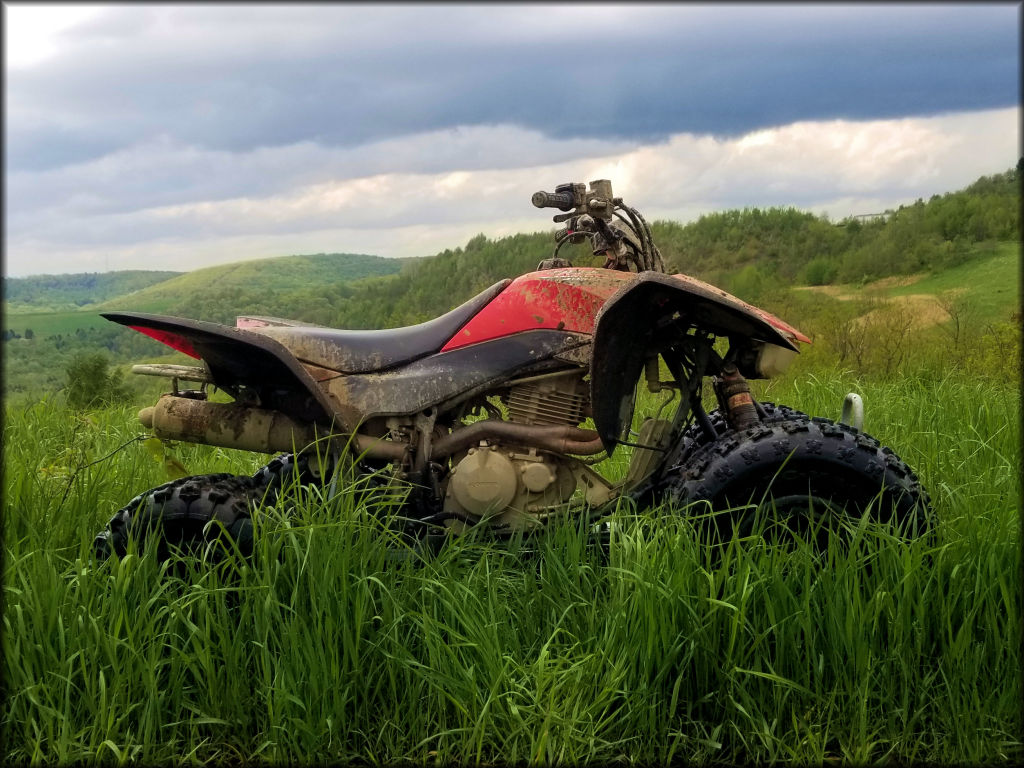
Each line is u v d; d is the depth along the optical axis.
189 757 2.39
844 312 10.82
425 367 3.09
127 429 5.15
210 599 2.71
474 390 3.08
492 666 2.45
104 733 2.39
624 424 3.06
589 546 2.99
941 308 11.88
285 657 2.46
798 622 2.51
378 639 2.57
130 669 2.45
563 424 3.12
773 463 2.87
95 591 2.66
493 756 2.41
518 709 2.36
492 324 3.09
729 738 2.46
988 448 3.98
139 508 2.88
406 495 3.00
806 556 2.64
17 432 4.76
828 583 2.57
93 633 2.53
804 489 2.93
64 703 2.42
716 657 2.49
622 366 3.00
